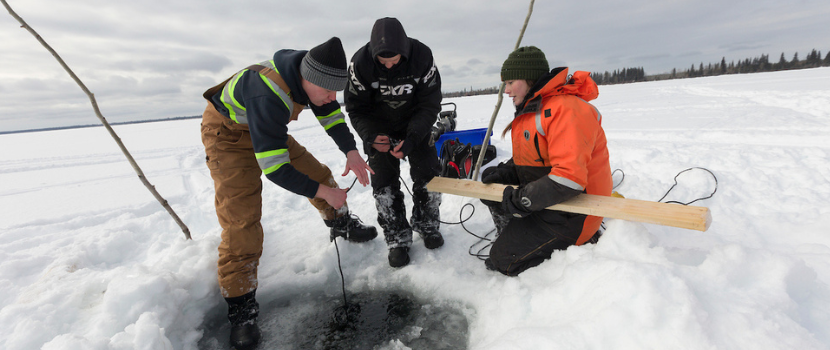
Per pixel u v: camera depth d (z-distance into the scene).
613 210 1.50
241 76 1.55
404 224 2.28
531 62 1.62
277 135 1.49
